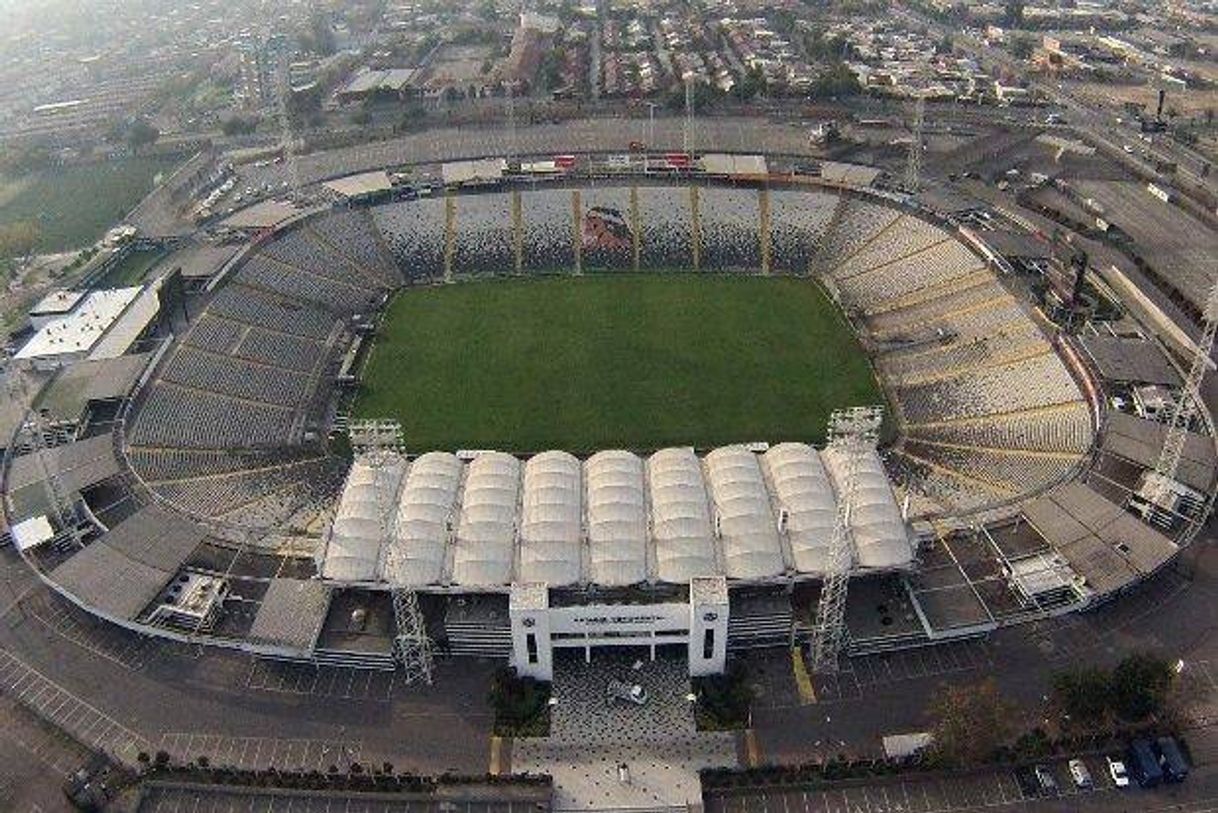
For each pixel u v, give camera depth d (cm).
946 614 11250
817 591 11662
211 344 16838
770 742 10325
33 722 10738
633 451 15125
